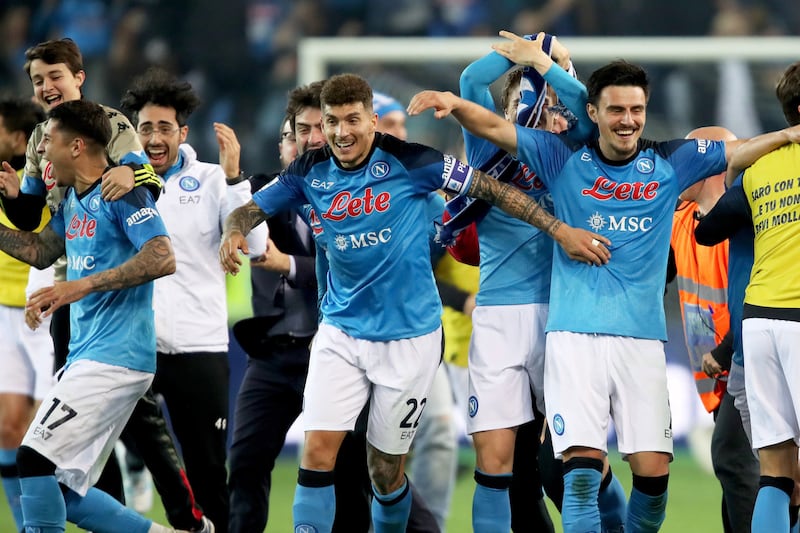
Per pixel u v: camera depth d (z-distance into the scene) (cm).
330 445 1978
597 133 1994
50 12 5584
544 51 2092
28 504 1936
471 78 2050
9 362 2406
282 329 2275
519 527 2211
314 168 1988
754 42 4034
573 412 1928
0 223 2292
